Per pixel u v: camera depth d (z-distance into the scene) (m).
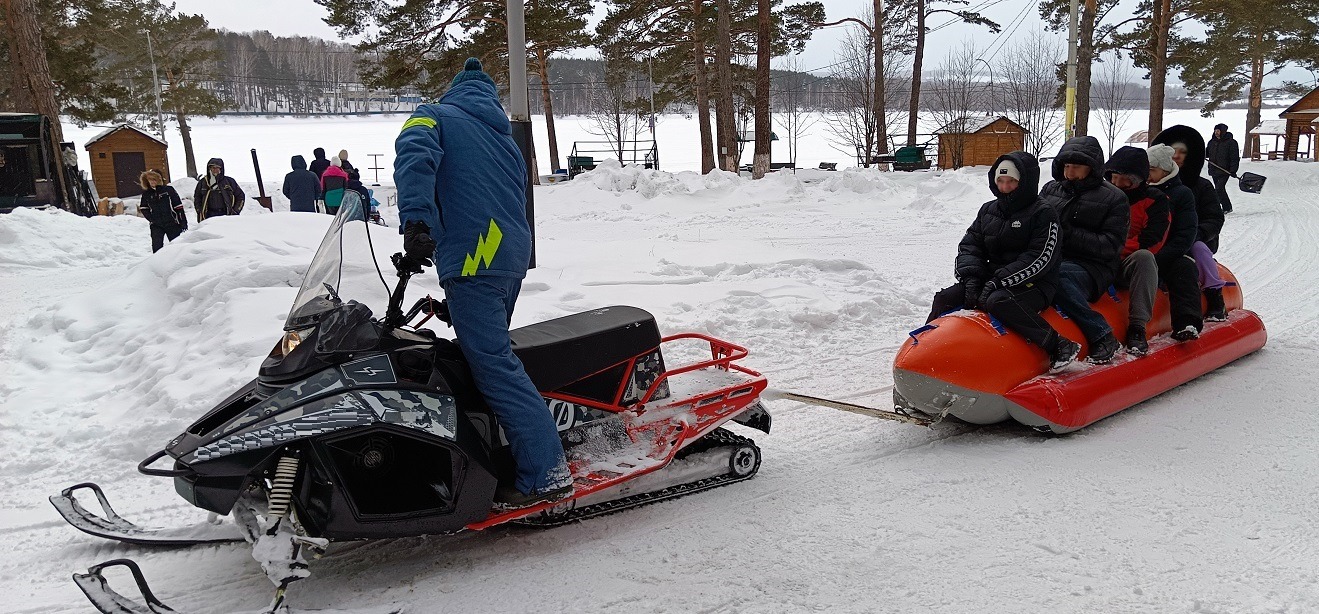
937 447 4.89
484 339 3.47
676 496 4.27
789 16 34.50
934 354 4.84
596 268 9.04
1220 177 15.16
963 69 40.19
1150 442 4.84
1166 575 3.43
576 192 19.72
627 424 4.05
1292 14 36.44
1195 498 4.12
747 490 4.35
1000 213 5.13
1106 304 5.43
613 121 52.75
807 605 3.28
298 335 3.34
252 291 6.78
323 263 3.50
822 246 12.29
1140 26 33.72
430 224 3.21
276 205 23.39
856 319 7.47
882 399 5.71
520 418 3.52
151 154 35.34
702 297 7.84
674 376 4.65
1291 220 14.29
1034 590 3.35
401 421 3.27
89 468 4.62
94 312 7.39
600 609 3.28
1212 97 47.44
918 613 3.21
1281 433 4.90
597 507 4.04
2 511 4.15
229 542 3.79
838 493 4.29
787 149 61.62
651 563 3.63
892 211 16.48
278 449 3.15
